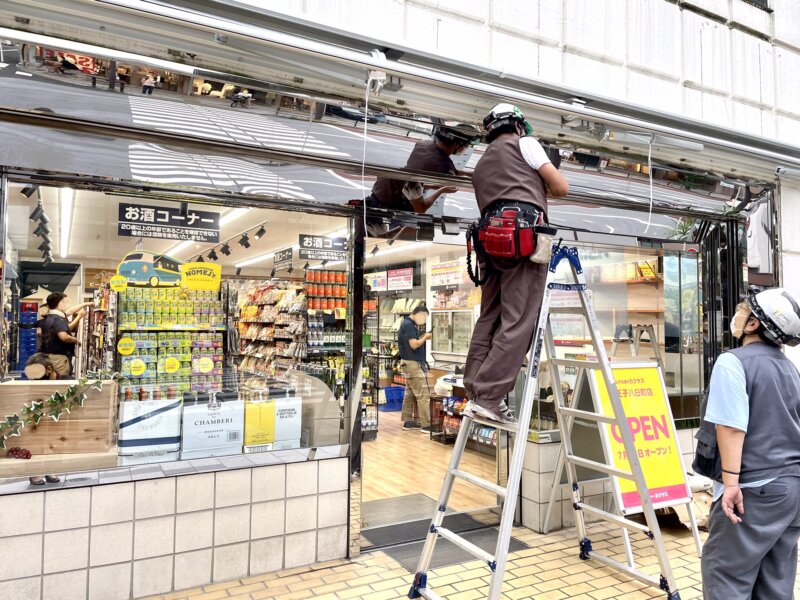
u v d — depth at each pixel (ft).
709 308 16.81
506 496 8.07
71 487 8.95
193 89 9.62
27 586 8.64
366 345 14.90
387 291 22.57
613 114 12.31
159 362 10.28
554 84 11.50
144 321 10.19
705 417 7.47
